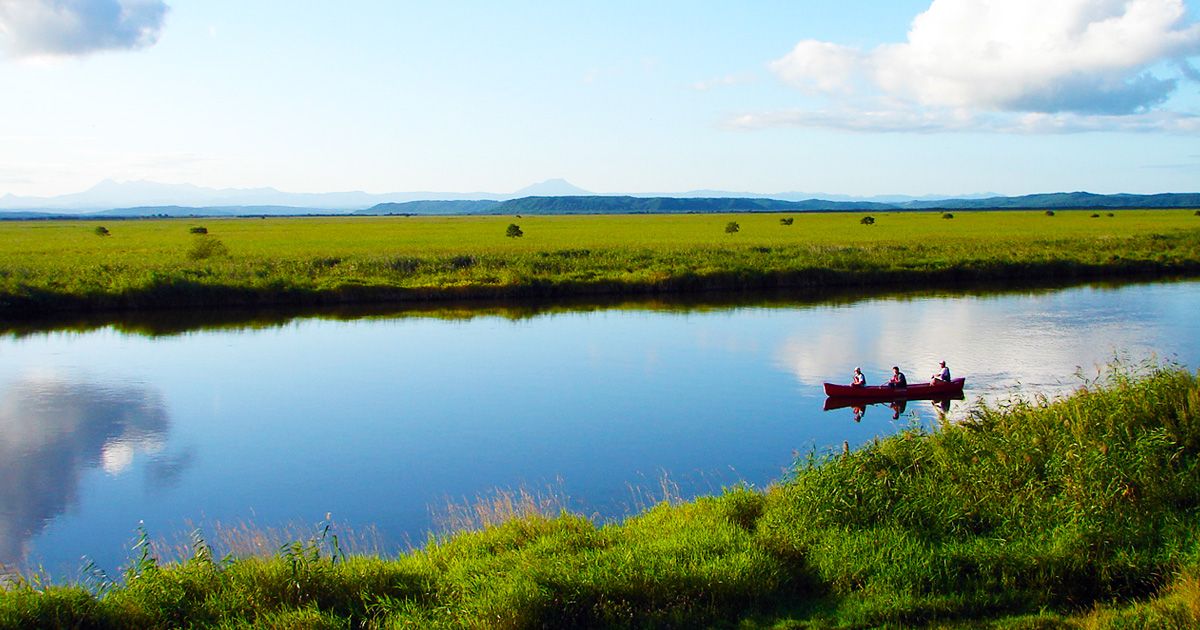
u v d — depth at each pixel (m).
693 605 9.71
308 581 10.15
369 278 51.38
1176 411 14.41
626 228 117.62
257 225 143.88
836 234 94.44
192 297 46.06
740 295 51.41
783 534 11.48
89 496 18.95
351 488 19.20
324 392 28.45
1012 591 9.90
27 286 44.47
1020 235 87.06
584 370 31.41
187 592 10.12
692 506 13.59
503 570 10.70
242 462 21.16
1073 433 13.54
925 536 11.14
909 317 42.44
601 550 11.32
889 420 23.97
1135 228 101.44
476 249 69.62
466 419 24.86
